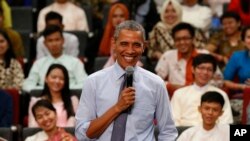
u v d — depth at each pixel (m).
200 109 11.66
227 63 15.05
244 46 15.95
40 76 14.88
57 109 13.21
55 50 14.93
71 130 12.00
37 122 12.12
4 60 14.83
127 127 8.09
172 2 16.30
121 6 16.38
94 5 19.09
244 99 13.48
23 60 15.93
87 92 8.27
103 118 7.99
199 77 13.06
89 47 16.91
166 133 8.43
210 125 11.54
